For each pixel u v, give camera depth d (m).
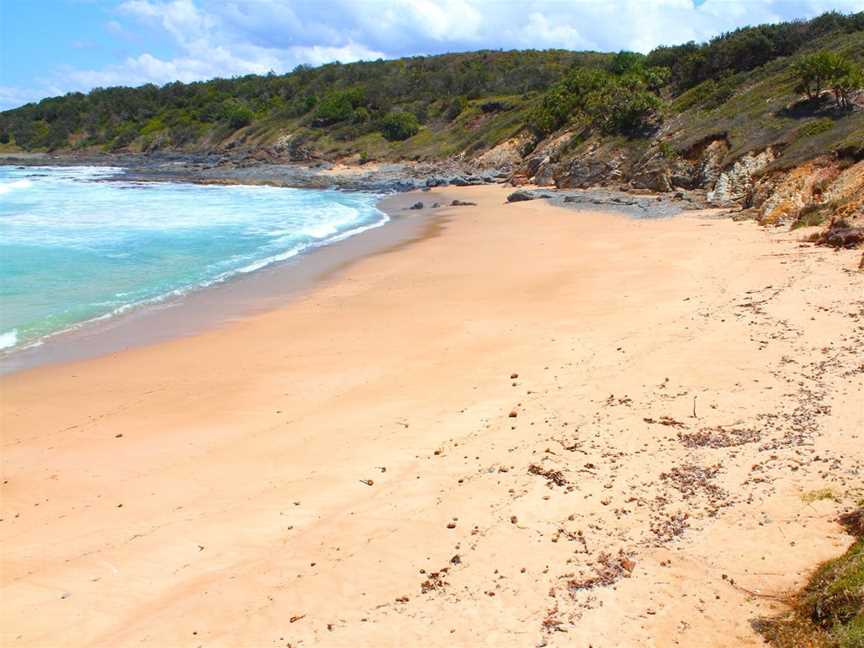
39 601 8.28
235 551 9.08
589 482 9.68
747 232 28.58
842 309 15.59
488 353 16.33
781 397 11.55
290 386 15.24
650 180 47.03
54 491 11.04
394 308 21.52
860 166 29.25
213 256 30.84
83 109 136.00
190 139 115.50
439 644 6.87
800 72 43.22
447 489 10.02
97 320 20.88
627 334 16.39
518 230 35.84
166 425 13.46
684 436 10.71
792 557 7.56
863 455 9.33
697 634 6.67
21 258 29.22
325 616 7.50
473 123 87.56
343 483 10.66
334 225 40.88
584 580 7.62
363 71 121.12
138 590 8.41
